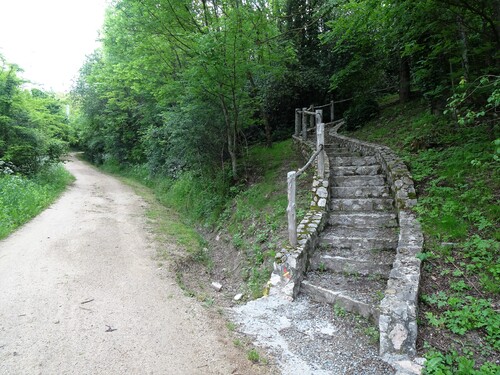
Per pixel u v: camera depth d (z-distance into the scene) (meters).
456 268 3.90
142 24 9.55
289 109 15.13
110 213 9.94
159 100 11.41
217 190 10.16
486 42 6.57
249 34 8.37
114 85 16.80
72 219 8.76
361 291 4.15
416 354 3.02
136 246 6.79
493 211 4.50
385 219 5.60
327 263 4.85
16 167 11.94
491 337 3.02
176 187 13.25
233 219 8.22
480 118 7.04
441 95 8.32
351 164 7.62
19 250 6.07
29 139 12.41
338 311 3.94
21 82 12.05
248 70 9.01
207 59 7.89
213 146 10.52
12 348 3.13
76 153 40.22
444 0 5.76
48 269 5.20
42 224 8.05
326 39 9.09
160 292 4.65
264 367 3.07
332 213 5.98
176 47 10.22
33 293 4.33
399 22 7.01
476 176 5.44
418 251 4.20
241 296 5.03
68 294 4.35
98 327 3.57
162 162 16.80
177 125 10.30
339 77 12.12
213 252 7.43
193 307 4.26
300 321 3.86
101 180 19.00
